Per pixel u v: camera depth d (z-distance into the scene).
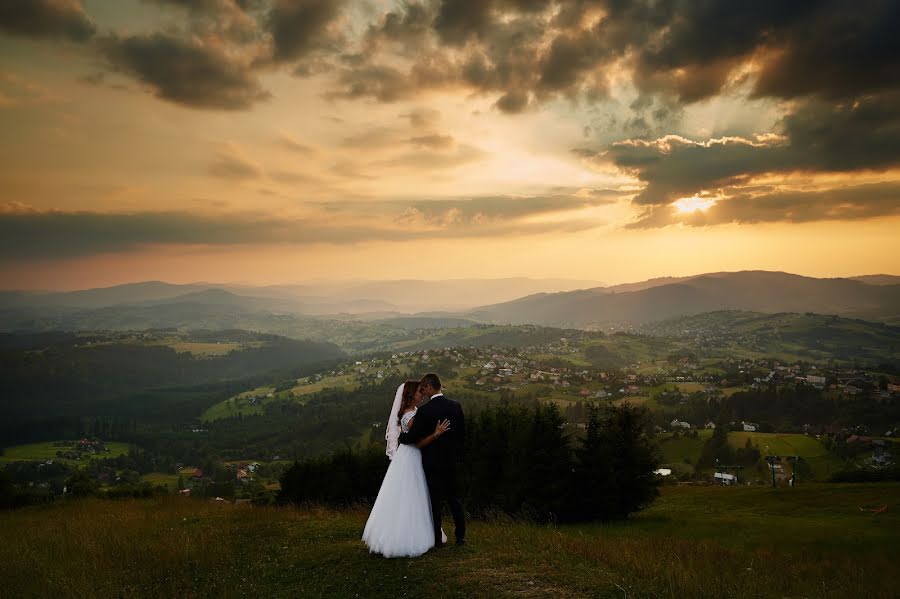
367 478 34.09
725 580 9.68
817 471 105.94
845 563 15.88
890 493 37.94
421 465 9.58
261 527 14.08
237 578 9.71
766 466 110.38
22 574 10.49
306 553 10.60
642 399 188.25
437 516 9.66
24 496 37.47
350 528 12.81
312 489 34.91
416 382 9.77
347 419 198.38
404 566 8.95
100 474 162.88
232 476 151.00
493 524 17.91
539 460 29.58
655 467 31.58
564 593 7.75
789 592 10.09
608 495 29.97
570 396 199.38
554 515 29.55
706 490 48.38
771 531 26.91
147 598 9.08
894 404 155.12
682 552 13.59
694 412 165.50
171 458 181.62
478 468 30.56
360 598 8.04
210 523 15.68
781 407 162.50
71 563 11.12
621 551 11.13
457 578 8.34
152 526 15.77
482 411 34.50
